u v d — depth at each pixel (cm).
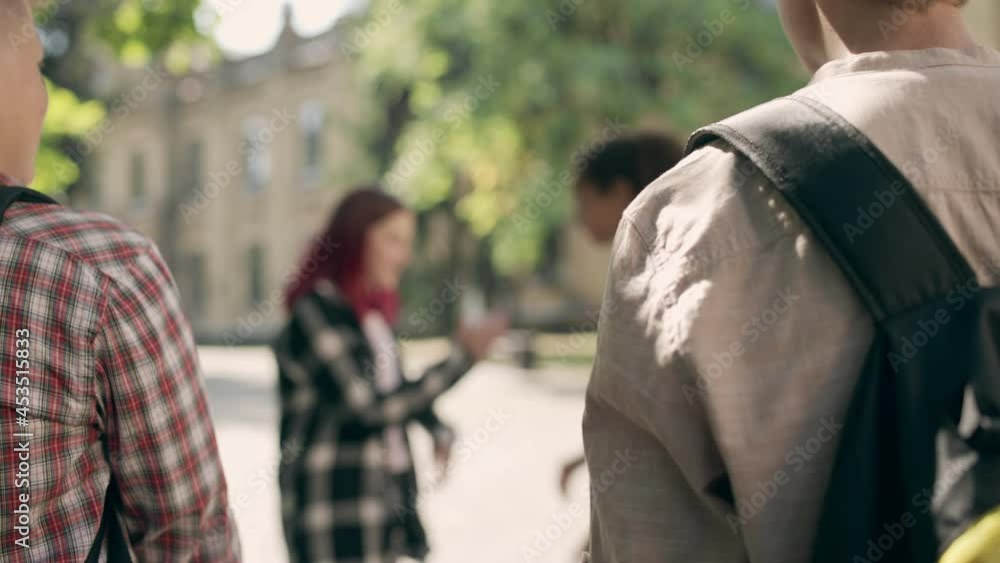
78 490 120
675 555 89
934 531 73
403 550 270
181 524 131
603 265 2392
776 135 88
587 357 1861
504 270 1920
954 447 75
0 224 116
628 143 233
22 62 128
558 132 1611
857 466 79
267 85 3105
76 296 118
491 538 570
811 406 84
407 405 265
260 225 3162
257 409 1303
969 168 87
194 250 3325
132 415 122
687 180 92
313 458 257
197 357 133
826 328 84
